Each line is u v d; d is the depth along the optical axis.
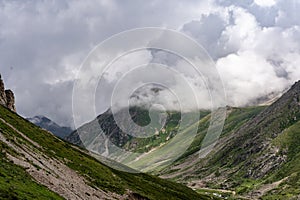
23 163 63.75
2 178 49.34
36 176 61.19
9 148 67.38
